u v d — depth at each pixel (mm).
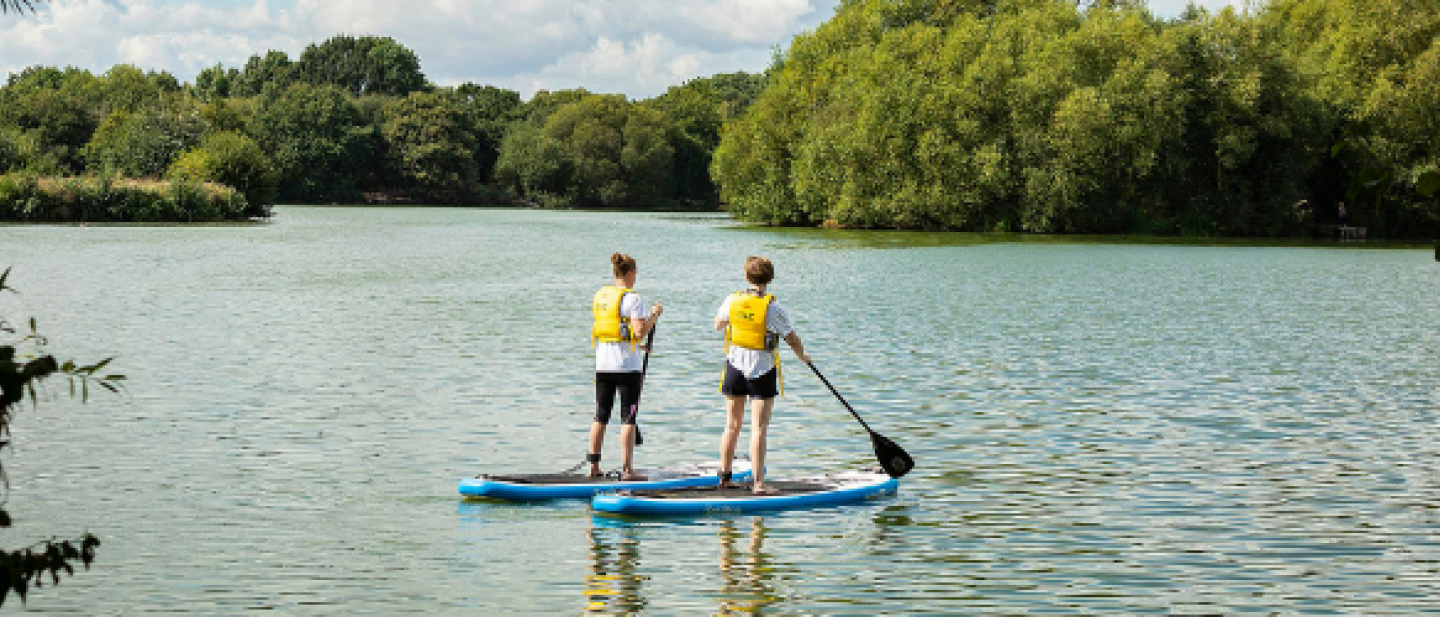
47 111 103375
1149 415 14180
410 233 63250
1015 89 65438
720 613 7379
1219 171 70000
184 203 69812
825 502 10023
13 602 7379
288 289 30359
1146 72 66188
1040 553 8648
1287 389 16172
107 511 9531
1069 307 27531
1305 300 30250
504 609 7410
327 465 11266
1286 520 9539
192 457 11516
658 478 10570
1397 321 25219
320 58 152375
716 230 72125
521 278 34812
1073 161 65438
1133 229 69875
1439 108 58969
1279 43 71812
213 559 8336
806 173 72750
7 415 3643
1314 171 71938
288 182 120500
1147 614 7363
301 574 8039
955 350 19859
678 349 19734
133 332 21438
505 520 9484
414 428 13062
